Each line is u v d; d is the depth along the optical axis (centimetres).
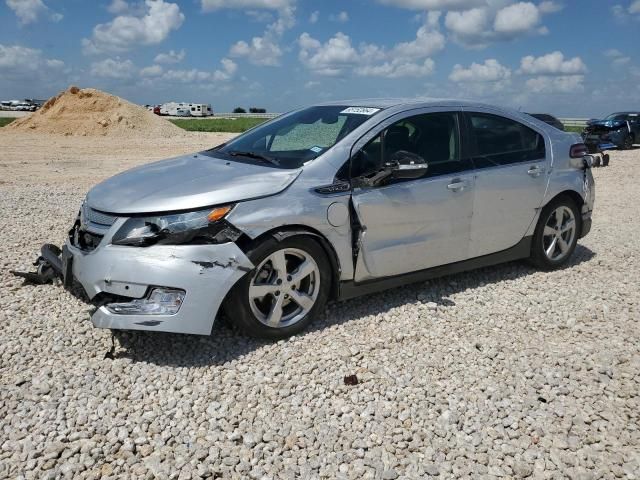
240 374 389
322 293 453
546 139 590
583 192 611
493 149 552
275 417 344
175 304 392
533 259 601
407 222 488
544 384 386
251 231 412
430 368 404
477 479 297
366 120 490
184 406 351
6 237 689
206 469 297
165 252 393
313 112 547
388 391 372
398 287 554
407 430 335
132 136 2912
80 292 516
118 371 387
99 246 409
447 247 521
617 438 332
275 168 451
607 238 766
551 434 334
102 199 435
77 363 399
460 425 340
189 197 408
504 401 364
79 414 339
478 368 405
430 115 521
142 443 317
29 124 3064
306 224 434
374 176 466
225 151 527
